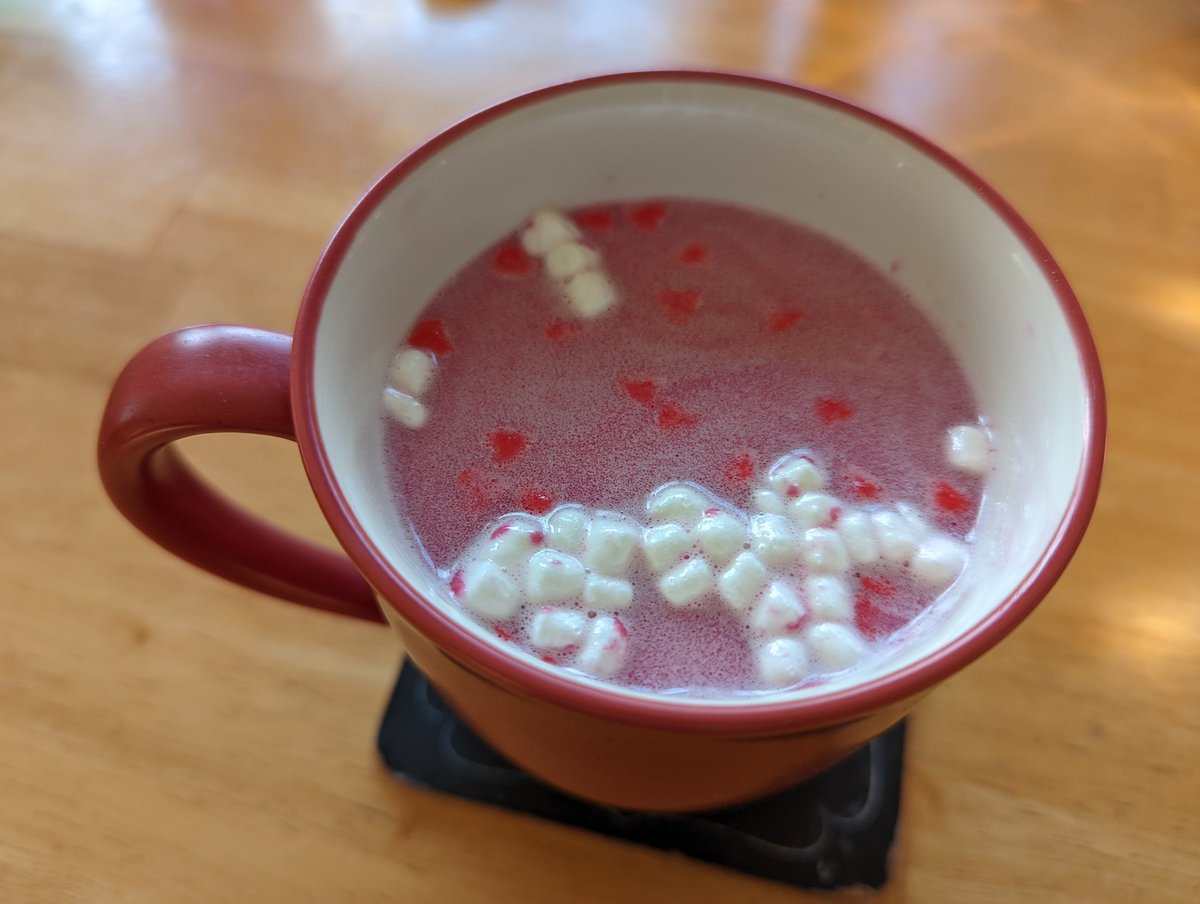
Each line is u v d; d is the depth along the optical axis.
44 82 0.27
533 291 0.17
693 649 0.14
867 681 0.11
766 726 0.10
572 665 0.13
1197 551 0.21
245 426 0.13
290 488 0.21
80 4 0.29
